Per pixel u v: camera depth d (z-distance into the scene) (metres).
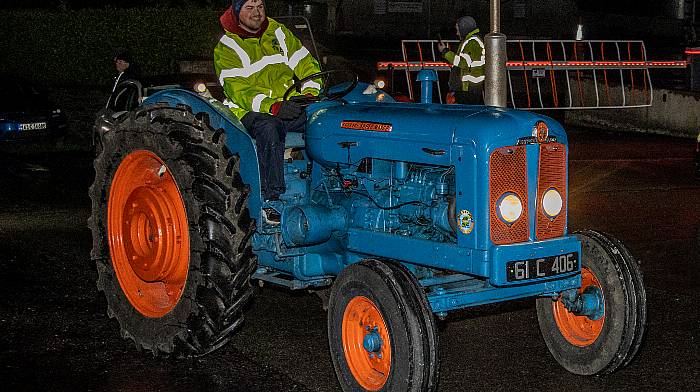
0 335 6.45
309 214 5.68
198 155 5.57
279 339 6.45
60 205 11.45
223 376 5.71
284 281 6.00
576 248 5.24
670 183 13.12
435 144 5.16
